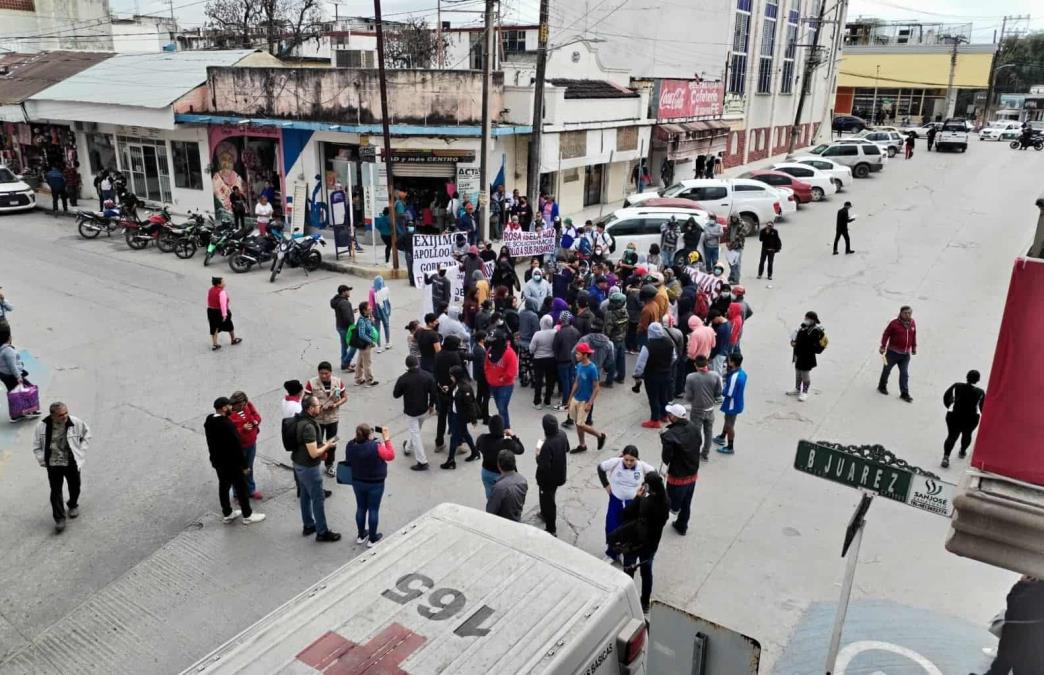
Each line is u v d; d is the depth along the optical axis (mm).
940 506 4473
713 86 36969
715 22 38344
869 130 61062
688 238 19844
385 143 18984
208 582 7809
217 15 51531
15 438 11070
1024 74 94875
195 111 24875
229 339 15117
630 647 4340
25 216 27297
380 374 13508
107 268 20391
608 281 14828
